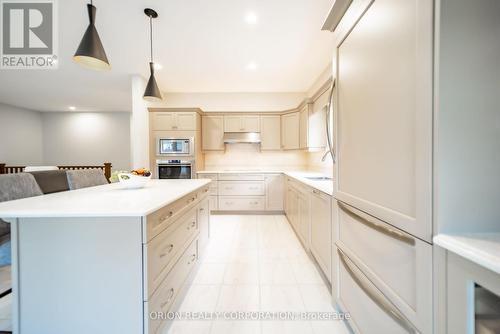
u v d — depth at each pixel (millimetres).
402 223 752
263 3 1949
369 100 949
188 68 3287
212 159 4543
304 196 2336
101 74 3516
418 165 675
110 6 1970
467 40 606
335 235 1390
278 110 4387
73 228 1020
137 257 1010
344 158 1222
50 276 1030
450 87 608
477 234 612
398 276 792
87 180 2330
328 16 1224
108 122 6137
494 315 524
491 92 614
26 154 5770
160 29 2312
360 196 1043
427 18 625
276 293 1656
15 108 5539
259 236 2867
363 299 1048
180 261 1483
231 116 4172
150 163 3885
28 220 1026
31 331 1043
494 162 620
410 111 708
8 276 1816
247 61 3070
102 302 1021
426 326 661
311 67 3266
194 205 1841
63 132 6141
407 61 715
